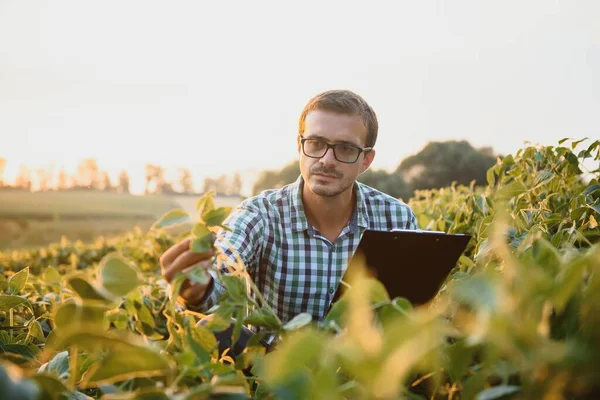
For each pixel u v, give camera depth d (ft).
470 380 2.61
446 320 3.52
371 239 4.85
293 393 2.24
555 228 6.38
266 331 3.46
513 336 2.19
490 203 8.00
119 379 2.77
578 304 2.62
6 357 4.03
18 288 5.41
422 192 15.30
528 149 8.07
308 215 8.71
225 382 2.81
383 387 2.00
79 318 2.90
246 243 7.98
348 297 3.09
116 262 2.88
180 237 4.28
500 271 3.98
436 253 4.98
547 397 2.26
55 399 2.70
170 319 3.52
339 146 7.89
